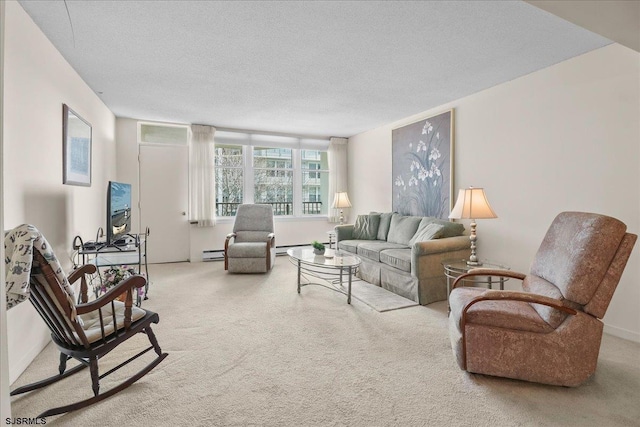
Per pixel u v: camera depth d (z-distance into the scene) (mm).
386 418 1588
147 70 3160
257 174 6113
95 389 1675
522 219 3297
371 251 4227
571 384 1816
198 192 5445
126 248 3217
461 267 3041
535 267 2322
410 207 4867
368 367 2064
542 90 3104
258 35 2498
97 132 3920
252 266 4578
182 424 1535
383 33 2459
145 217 5250
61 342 1723
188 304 3275
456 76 3305
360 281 4293
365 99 4070
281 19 2277
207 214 5504
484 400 1732
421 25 2348
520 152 3309
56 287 1470
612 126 2602
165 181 5355
